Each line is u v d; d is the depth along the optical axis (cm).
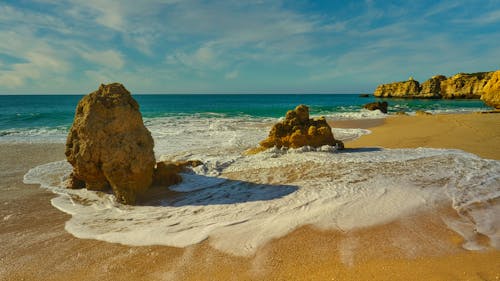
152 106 4878
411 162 846
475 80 7312
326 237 431
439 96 8050
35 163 916
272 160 891
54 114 2661
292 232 447
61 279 352
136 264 378
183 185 678
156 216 518
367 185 647
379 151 1021
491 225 460
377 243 412
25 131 1648
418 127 1709
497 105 2847
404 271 348
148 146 636
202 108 4181
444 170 756
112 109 612
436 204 541
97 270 367
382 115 2895
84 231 468
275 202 565
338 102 7200
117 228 476
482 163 822
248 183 687
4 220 510
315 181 686
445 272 344
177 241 430
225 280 341
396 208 525
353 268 356
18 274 363
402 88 9156
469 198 568
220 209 540
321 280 336
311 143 1044
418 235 432
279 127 1082
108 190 649
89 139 600
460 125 1662
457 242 410
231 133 1545
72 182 670
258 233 446
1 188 673
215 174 760
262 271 356
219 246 414
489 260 364
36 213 539
